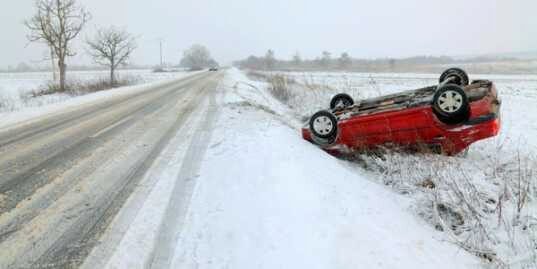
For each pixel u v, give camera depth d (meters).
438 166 4.82
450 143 5.39
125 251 2.98
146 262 2.83
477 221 3.56
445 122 5.32
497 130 5.18
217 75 43.28
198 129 8.10
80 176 4.87
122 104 13.52
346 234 3.02
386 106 6.26
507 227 3.50
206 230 3.31
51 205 3.91
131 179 4.73
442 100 5.22
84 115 10.73
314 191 3.87
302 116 11.70
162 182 4.61
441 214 3.95
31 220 3.55
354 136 6.05
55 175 4.92
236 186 4.31
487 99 5.15
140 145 6.65
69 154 6.04
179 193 4.21
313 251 2.77
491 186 4.51
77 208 3.83
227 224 3.39
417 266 2.69
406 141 5.67
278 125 8.06
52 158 5.79
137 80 32.69
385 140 5.82
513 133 8.28
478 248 3.24
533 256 3.04
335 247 2.81
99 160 5.64
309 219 3.27
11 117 10.70
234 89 19.83
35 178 4.80
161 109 11.81
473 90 5.54
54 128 8.57
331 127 6.23
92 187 4.44
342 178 4.61
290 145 5.86
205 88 21.12
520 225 3.55
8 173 5.02
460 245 3.26
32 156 5.93
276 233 3.10
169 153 6.03
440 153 5.55
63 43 21.25
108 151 6.21
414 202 4.25
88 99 15.84
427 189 4.48
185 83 27.06
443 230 3.63
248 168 4.90
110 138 7.30
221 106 12.16
